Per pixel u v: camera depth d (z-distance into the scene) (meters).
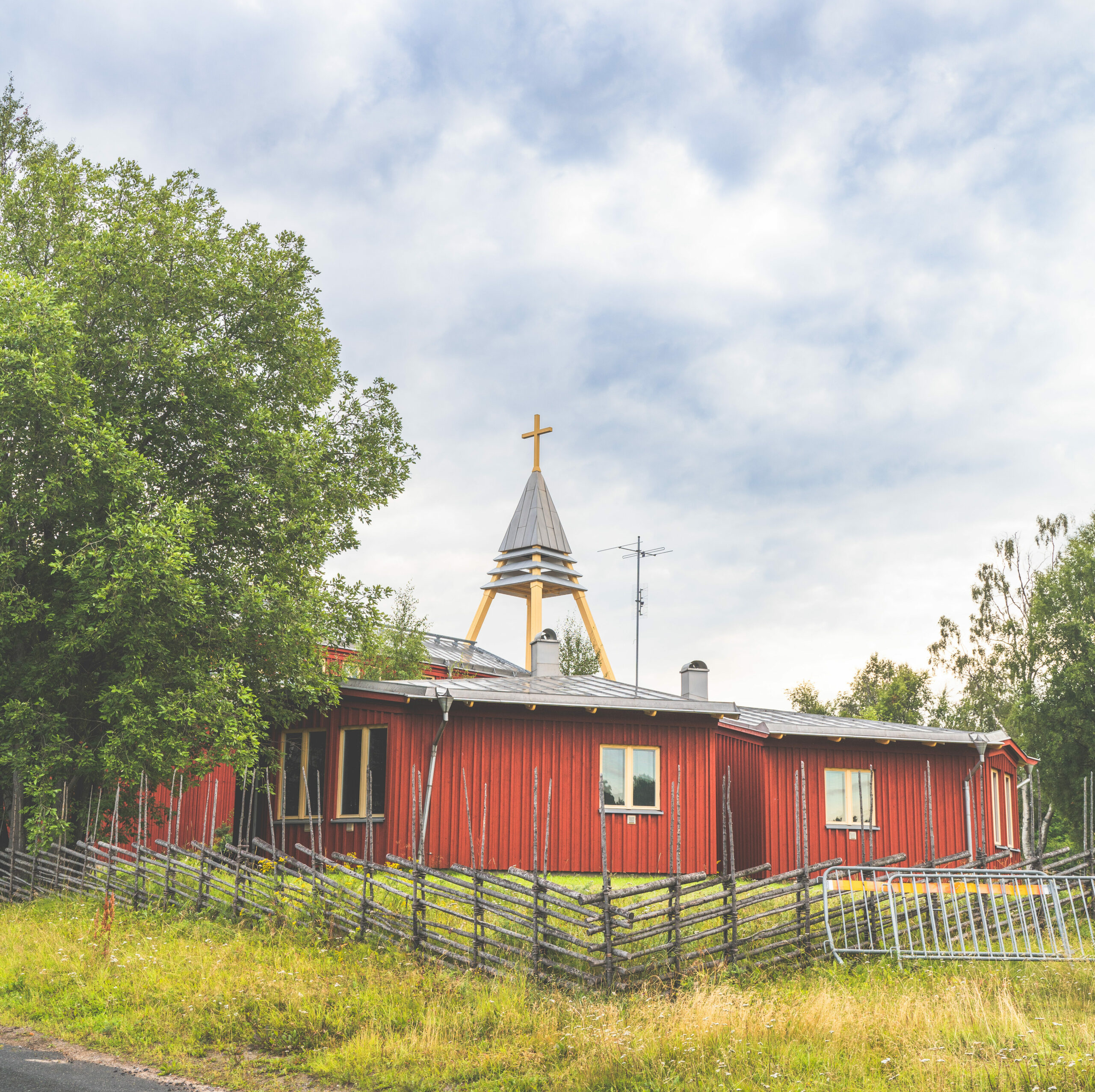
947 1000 9.88
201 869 14.55
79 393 17.98
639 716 20.08
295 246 23.75
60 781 18.80
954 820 24.23
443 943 11.73
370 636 23.70
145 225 21.42
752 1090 7.64
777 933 11.98
